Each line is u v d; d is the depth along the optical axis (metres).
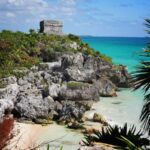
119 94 61.59
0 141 8.24
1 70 55.62
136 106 51.41
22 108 41.47
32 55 69.06
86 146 11.56
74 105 44.28
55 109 44.00
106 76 67.44
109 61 72.50
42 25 83.00
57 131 37.16
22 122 39.91
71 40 79.56
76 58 63.09
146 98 10.81
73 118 41.16
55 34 80.56
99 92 58.75
